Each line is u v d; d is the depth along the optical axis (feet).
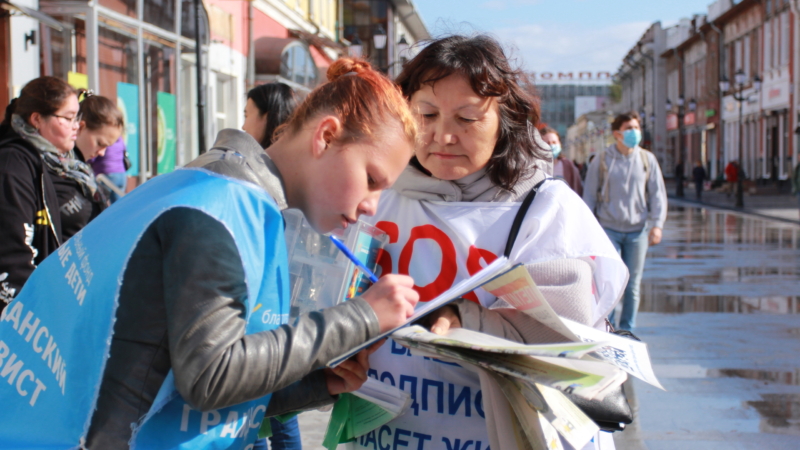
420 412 5.49
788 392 14.53
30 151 8.80
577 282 5.19
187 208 3.82
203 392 3.65
